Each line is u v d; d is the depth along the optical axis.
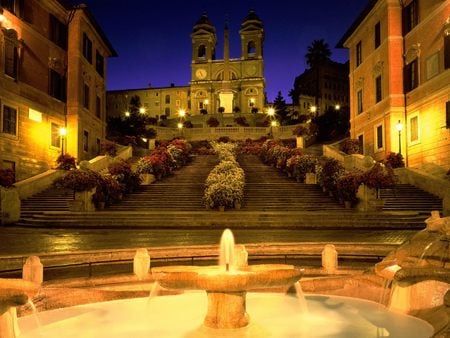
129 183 27.36
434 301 6.28
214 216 21.14
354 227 19.64
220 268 6.13
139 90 109.00
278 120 73.31
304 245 11.26
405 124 32.97
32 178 27.14
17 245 14.10
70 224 20.47
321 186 27.70
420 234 7.00
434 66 29.31
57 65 34.56
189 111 104.81
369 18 37.72
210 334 5.39
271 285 5.41
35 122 31.11
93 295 7.44
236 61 99.19
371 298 7.40
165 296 7.79
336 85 111.00
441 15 28.48
